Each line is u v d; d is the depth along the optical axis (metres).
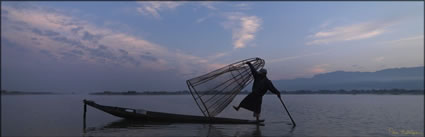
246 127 9.33
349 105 24.75
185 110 18.52
